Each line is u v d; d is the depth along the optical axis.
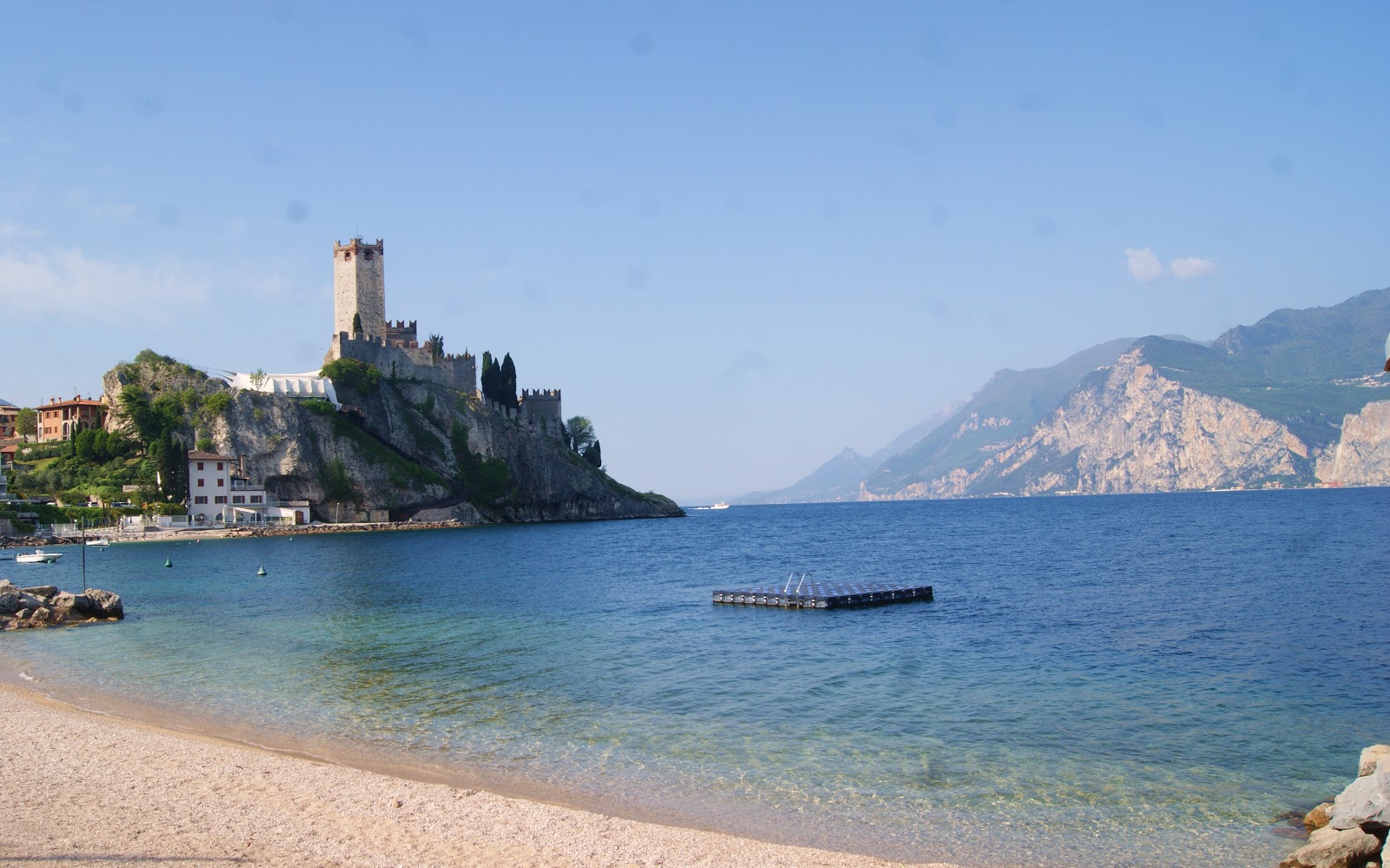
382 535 166.88
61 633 52.69
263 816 21.08
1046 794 24.36
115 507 156.50
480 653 45.19
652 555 118.88
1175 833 21.77
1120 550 112.44
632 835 20.58
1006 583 76.94
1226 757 27.55
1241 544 114.62
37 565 105.12
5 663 43.44
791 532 185.38
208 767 25.02
